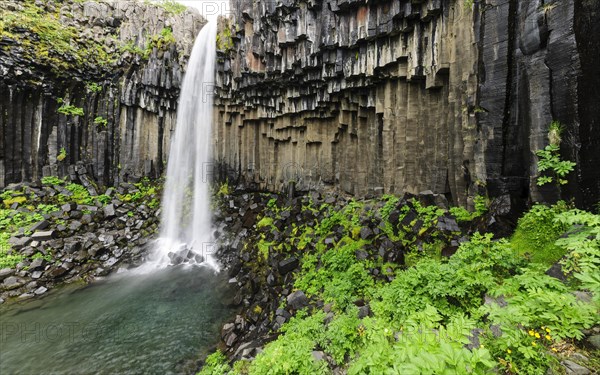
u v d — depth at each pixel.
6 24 13.95
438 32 8.67
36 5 15.63
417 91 10.04
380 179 11.77
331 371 4.80
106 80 17.70
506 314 3.29
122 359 7.57
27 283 11.19
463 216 7.78
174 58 18.38
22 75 14.55
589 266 3.51
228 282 11.73
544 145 5.71
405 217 9.02
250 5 13.66
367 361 3.48
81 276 12.36
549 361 2.92
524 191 6.34
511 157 6.61
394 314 5.21
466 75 7.76
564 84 5.34
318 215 12.42
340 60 11.24
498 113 6.71
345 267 8.37
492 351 3.29
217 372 6.47
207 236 16.22
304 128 15.24
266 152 17.00
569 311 3.16
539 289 3.36
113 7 18.31
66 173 16.55
